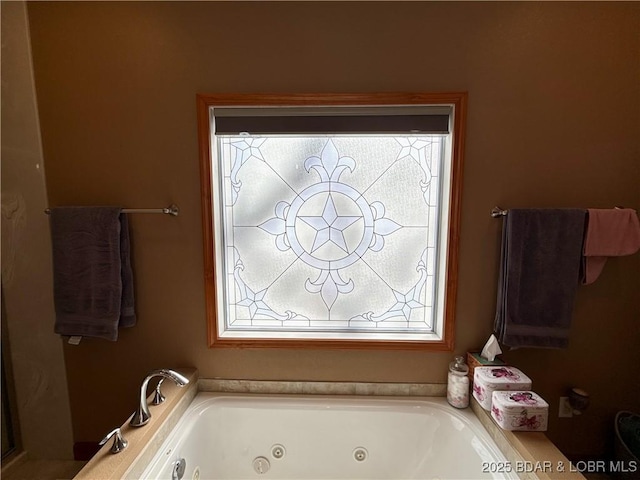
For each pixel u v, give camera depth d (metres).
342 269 1.51
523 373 1.38
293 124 1.36
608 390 1.43
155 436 1.12
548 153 1.33
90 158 1.40
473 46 1.29
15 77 1.37
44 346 1.52
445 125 1.33
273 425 1.42
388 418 1.40
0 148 1.42
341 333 1.52
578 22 1.27
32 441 1.58
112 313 1.37
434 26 1.29
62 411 1.55
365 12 1.29
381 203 1.47
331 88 1.33
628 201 1.34
